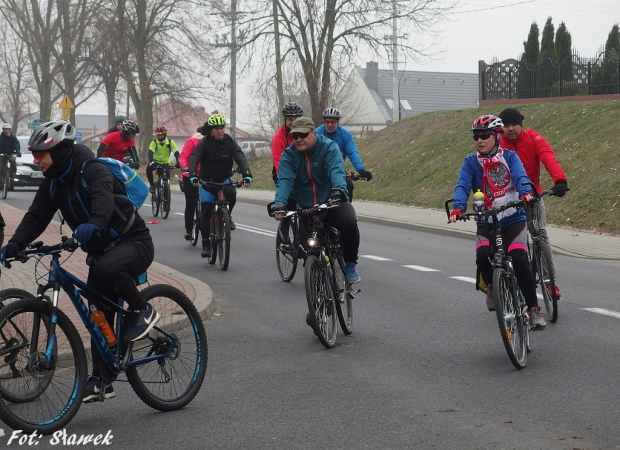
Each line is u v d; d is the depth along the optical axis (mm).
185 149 15016
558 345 7750
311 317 7527
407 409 5828
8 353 5207
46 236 15836
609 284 11352
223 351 7734
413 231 19281
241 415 5762
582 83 30078
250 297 10516
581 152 23281
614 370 6832
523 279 7273
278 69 38594
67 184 5547
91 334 5586
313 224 7812
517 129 8750
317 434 5312
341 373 6867
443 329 8547
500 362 7160
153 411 5898
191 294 10000
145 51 50625
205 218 13070
